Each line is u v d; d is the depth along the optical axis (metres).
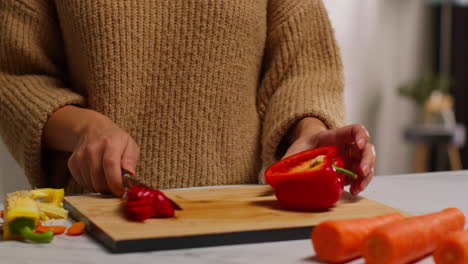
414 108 4.10
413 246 0.55
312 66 1.18
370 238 0.53
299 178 0.76
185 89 1.07
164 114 1.07
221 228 0.66
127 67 1.04
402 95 3.84
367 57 3.41
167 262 0.58
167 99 1.07
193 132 1.08
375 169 3.79
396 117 3.94
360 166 0.83
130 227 0.65
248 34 1.11
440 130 3.68
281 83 1.18
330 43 1.19
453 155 3.88
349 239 0.56
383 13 3.61
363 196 0.94
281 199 0.78
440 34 4.17
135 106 1.06
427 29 4.12
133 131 1.06
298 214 0.75
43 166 1.04
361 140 0.86
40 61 1.10
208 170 1.09
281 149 1.11
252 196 0.86
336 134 0.90
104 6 1.03
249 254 0.61
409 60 4.00
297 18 1.17
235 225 0.67
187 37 1.07
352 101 3.31
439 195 0.96
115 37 1.03
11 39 1.08
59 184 1.07
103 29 1.03
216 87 1.09
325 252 0.57
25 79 1.07
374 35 3.50
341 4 2.96
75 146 0.91
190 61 1.07
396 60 3.85
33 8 1.09
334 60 1.19
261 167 1.19
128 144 0.87
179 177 1.08
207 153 1.09
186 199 0.82
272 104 1.12
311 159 0.84
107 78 1.04
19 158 1.02
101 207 0.76
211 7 1.06
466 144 4.14
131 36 1.04
